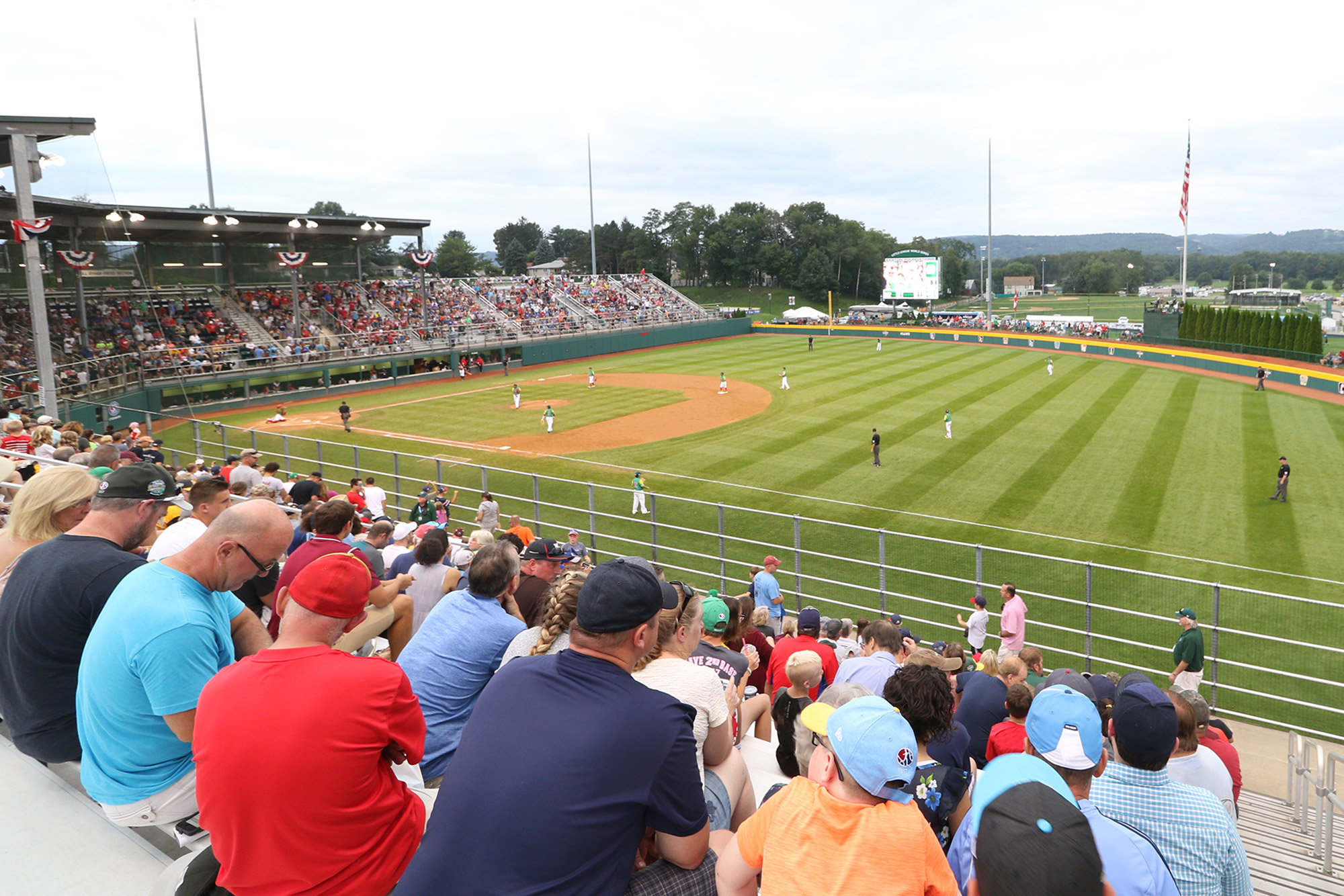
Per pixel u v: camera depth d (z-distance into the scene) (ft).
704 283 510.17
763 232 494.59
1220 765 16.93
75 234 146.10
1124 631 55.31
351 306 203.51
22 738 12.85
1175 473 92.63
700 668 12.73
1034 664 36.60
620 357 238.48
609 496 88.07
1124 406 135.44
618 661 9.33
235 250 184.55
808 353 235.40
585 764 8.43
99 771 11.82
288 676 9.33
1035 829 6.60
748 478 93.71
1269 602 59.00
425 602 26.81
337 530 20.58
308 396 170.09
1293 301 423.23
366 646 24.82
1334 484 87.92
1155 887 10.00
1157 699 11.93
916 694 13.71
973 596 61.16
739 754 13.43
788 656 27.76
